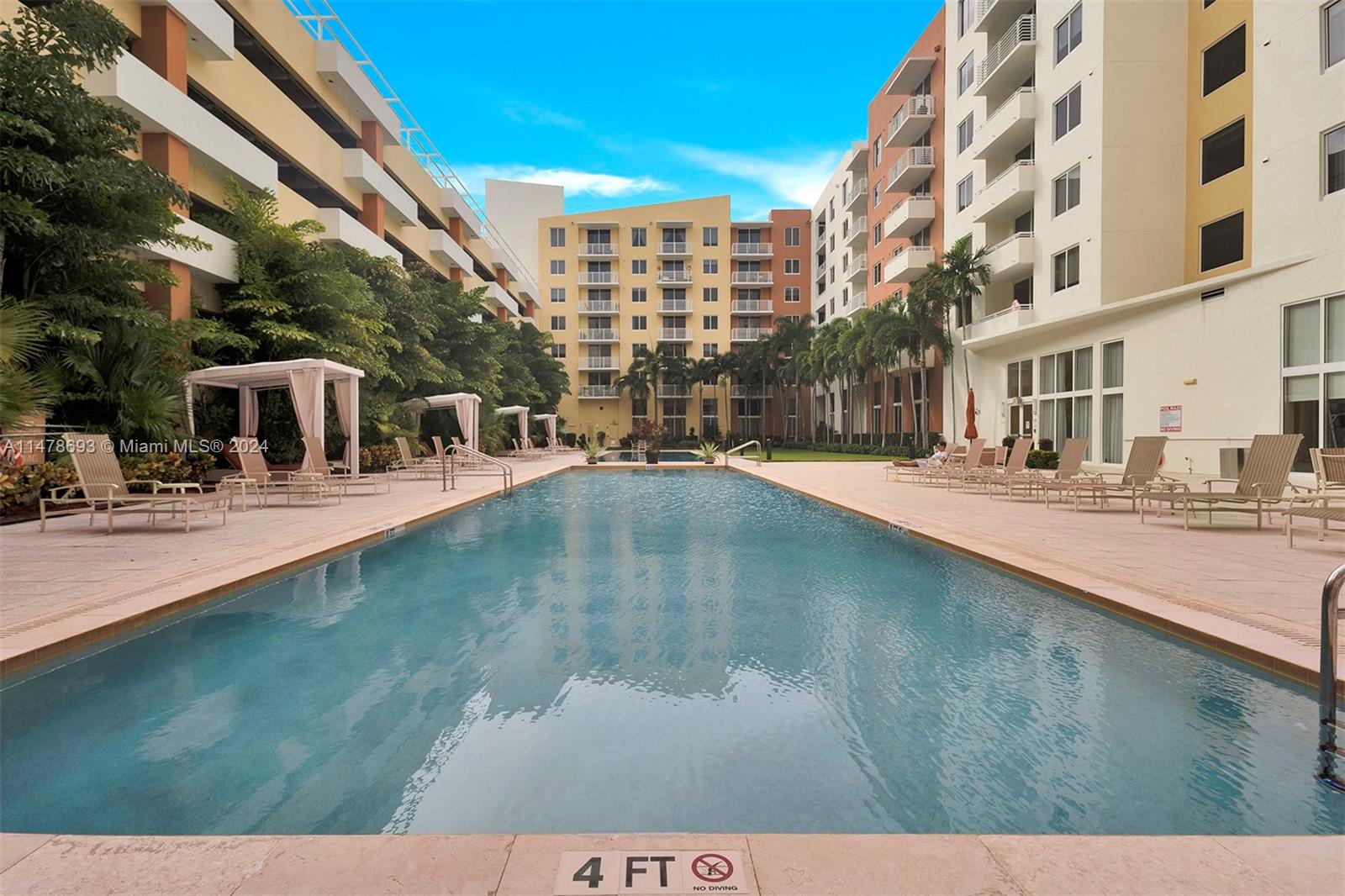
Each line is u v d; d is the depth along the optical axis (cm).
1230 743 296
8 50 911
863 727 317
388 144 2859
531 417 3950
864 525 988
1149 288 1741
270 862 191
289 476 1207
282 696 354
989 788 259
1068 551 700
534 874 185
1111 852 196
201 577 571
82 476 812
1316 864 190
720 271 5994
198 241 1220
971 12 2630
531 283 5506
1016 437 2242
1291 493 1157
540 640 450
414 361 2175
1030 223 2264
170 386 1230
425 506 1123
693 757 287
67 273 1085
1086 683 371
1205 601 491
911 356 2892
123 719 324
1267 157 1408
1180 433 1524
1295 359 1285
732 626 479
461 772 274
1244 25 1547
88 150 1018
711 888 180
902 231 3291
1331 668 286
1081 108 1853
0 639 401
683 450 4797
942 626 477
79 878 183
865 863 191
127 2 1403
